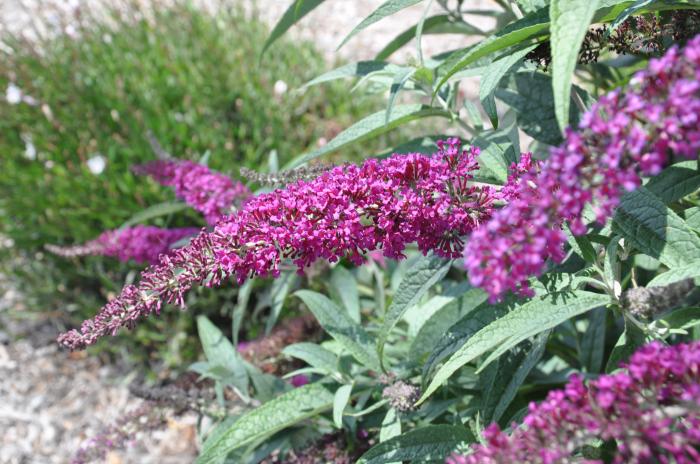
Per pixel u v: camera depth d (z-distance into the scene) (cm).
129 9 600
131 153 471
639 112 109
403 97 520
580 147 112
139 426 241
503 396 187
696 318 162
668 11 179
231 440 204
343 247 158
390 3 185
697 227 177
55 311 479
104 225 465
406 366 218
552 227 132
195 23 585
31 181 487
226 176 257
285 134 498
